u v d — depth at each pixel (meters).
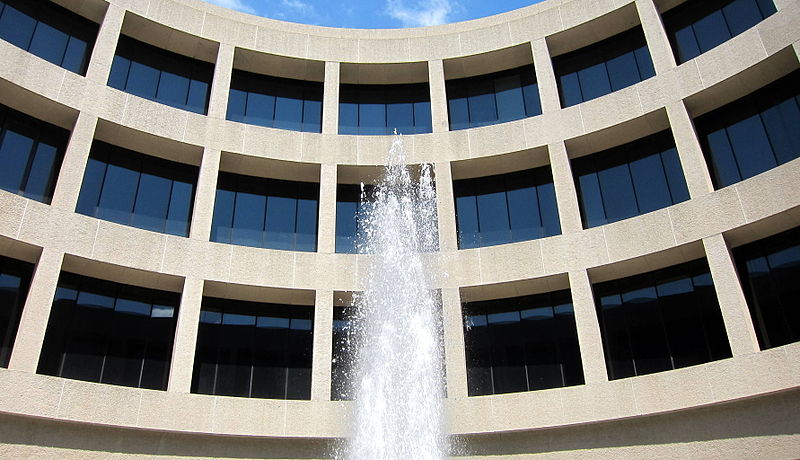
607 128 20.39
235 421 17.31
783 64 18.11
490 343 20.41
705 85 18.94
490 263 19.95
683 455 15.90
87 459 15.87
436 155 21.98
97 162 20.22
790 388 14.75
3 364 16.59
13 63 18.25
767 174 16.98
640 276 19.69
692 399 15.88
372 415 18.08
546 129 21.23
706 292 18.50
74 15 21.28
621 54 22.66
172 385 17.27
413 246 21.45
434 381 18.86
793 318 16.75
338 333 20.42
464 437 17.91
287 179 22.66
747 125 19.06
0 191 16.83
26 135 19.09
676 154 20.33
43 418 15.31
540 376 19.58
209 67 23.44
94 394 16.09
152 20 21.61
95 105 19.36
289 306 21.11
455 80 24.70
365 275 20.23
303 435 17.50
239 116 23.16
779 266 17.39
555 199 21.80
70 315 18.31
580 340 18.12
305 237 22.08
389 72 24.22
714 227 17.39
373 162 21.98
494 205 22.42
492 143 21.73
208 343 19.91
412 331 19.59
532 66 24.06
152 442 16.75
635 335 19.05
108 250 18.00
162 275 18.73
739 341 15.95
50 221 17.36
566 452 17.16
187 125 20.77
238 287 19.62
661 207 20.02
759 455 14.98
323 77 24.28
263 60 23.39
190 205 21.22
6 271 17.53
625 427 16.81
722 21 20.61
